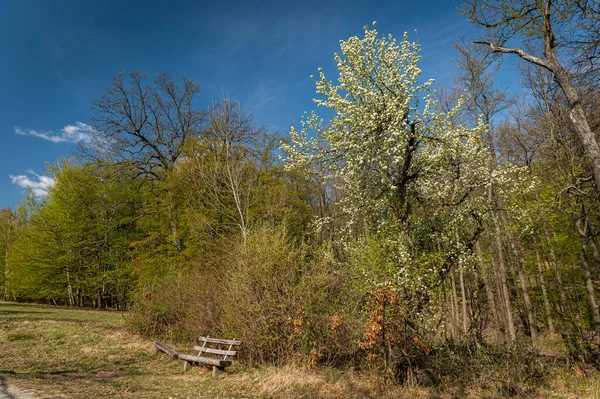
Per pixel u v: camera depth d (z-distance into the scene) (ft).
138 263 64.75
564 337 47.60
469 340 29.55
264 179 63.62
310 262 32.19
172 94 83.97
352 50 28.68
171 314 42.22
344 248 34.76
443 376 26.58
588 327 48.19
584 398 25.61
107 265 90.74
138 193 88.22
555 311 52.60
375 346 26.78
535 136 47.93
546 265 56.54
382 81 29.09
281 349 29.14
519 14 25.59
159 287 44.83
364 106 29.50
